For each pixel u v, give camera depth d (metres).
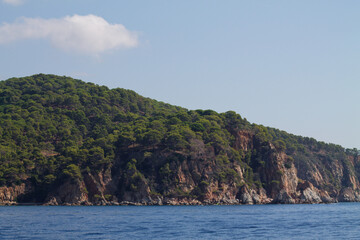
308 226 95.12
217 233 80.81
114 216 122.19
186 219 112.06
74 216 121.50
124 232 81.44
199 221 106.00
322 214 137.38
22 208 166.00
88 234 78.12
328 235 78.94
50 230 84.38
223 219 112.62
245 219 113.12
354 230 87.44
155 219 111.69
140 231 83.25
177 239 72.31
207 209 163.62
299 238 74.69
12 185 192.88
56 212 139.88
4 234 77.69
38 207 174.50
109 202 198.50
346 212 149.88
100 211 147.00
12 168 193.00
